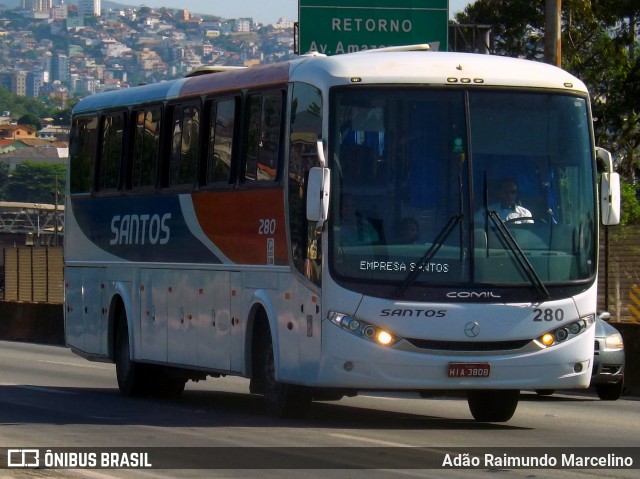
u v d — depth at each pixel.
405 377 18.41
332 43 37.78
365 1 37.88
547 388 18.83
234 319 21.66
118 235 26.34
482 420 21.30
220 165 22.42
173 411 22.69
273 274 20.36
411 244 18.56
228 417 21.48
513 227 18.81
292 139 19.89
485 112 19.03
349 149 18.75
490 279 18.61
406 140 18.81
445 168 18.80
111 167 26.89
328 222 18.61
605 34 62.16
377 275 18.47
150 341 24.89
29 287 57.38
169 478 15.07
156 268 24.64
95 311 27.42
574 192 19.23
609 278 37.28
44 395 25.98
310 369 19.05
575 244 19.08
